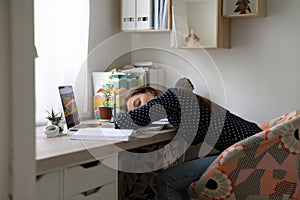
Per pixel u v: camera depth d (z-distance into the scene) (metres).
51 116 2.82
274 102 3.34
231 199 2.35
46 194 2.02
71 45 3.22
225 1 3.37
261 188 2.33
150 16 3.44
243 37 3.41
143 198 3.25
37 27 2.99
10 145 1.62
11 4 1.58
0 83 1.58
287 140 2.27
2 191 1.62
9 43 1.59
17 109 1.62
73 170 2.16
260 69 3.36
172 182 2.44
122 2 3.53
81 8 3.27
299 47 3.23
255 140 2.27
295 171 2.32
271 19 3.31
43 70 3.03
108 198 2.41
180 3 3.43
